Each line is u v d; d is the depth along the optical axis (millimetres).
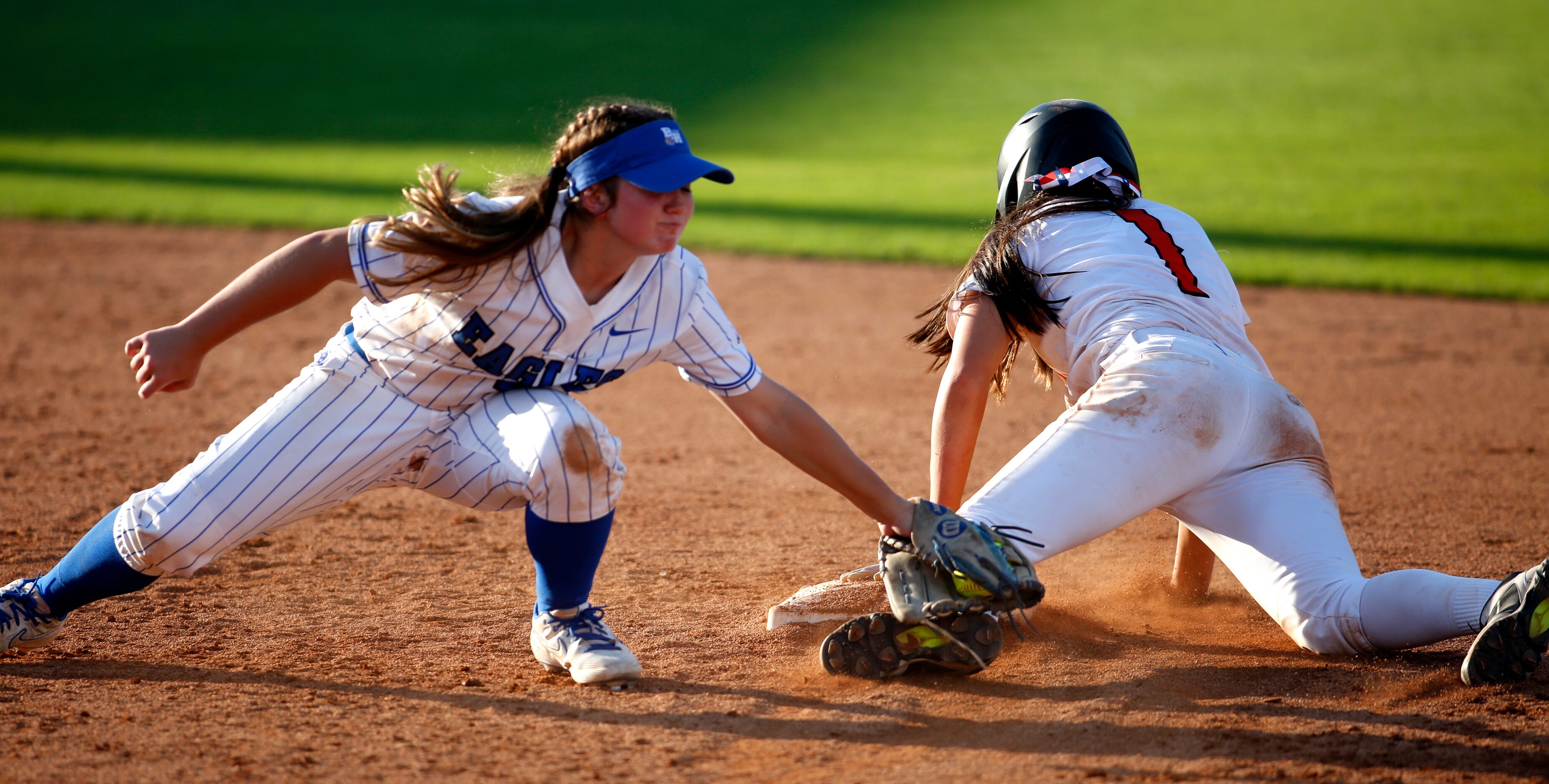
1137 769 9469
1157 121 73562
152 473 19484
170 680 11242
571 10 111312
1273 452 11445
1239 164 59531
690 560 15836
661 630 12992
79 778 9078
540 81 83812
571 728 10289
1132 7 116875
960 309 12742
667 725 10375
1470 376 27891
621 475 10703
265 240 42500
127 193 49406
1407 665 11609
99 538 10719
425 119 71750
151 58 89062
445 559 15641
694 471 20609
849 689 11242
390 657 12039
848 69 90188
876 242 43656
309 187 51031
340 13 108062
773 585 14719
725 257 42531
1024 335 12758
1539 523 17453
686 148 9625
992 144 66500
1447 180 55031
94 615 13125
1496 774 9281
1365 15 112625
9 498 17812
